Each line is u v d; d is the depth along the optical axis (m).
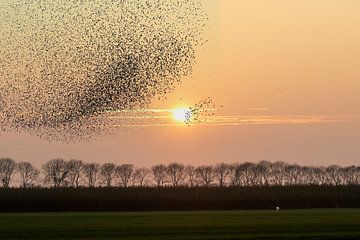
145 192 125.19
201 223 76.12
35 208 118.62
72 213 106.25
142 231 64.50
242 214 100.38
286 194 132.12
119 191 124.81
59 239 56.88
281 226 71.00
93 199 121.31
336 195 134.12
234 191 130.62
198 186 130.00
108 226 71.25
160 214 100.88
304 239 56.62
